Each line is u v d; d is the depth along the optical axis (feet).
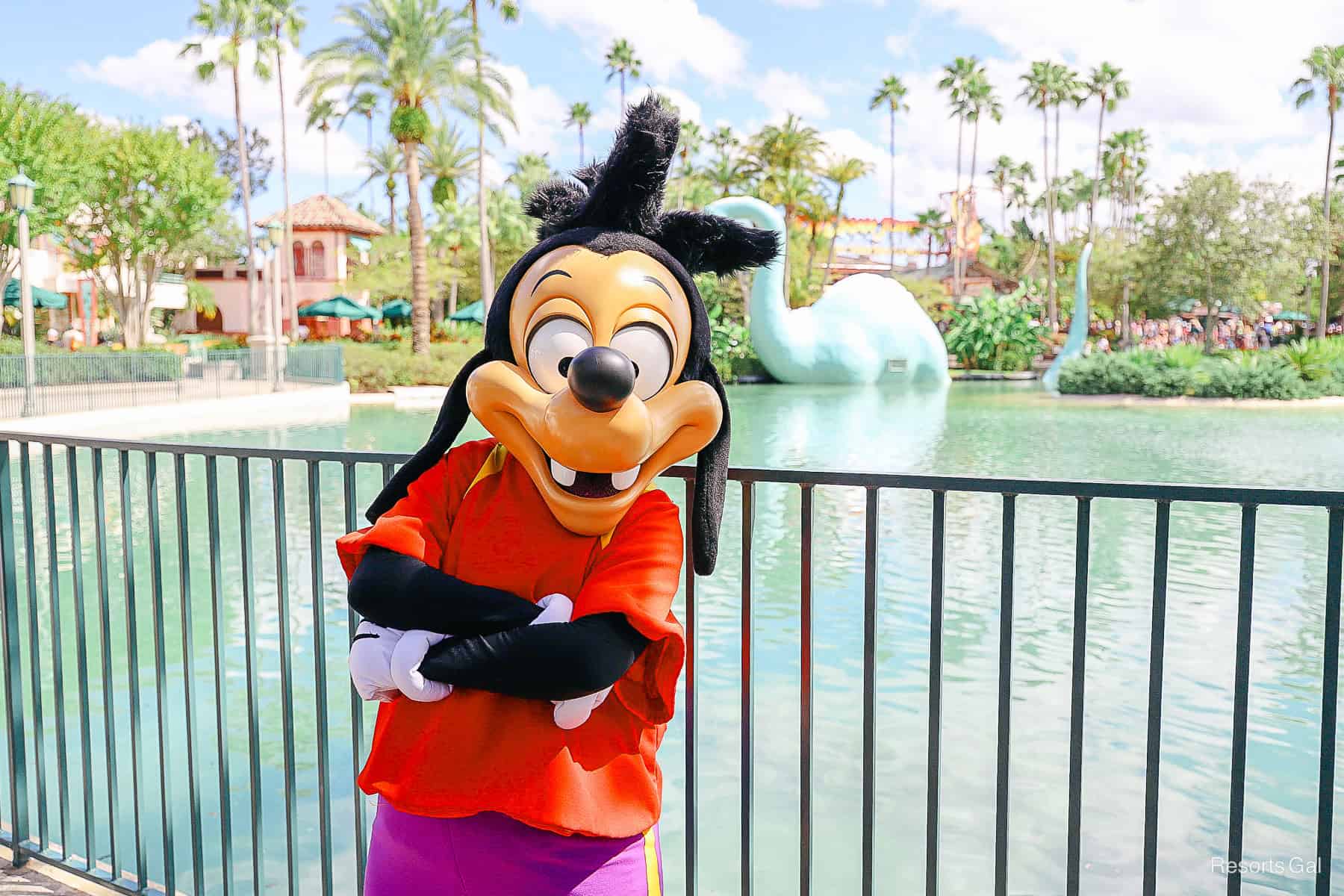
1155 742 5.15
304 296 155.53
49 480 8.35
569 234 5.48
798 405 83.35
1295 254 123.95
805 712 5.98
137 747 8.13
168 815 8.07
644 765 5.32
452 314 144.97
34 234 83.87
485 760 4.97
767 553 27.37
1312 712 16.05
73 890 8.40
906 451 52.65
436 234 149.59
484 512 5.37
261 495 35.37
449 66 105.60
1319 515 32.76
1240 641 4.89
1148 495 4.96
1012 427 65.41
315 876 10.77
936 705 5.71
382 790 5.11
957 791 13.37
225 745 7.79
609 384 4.56
